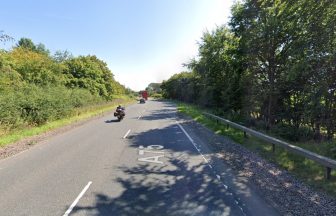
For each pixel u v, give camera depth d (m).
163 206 7.39
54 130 22.00
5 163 11.78
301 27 17.80
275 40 22.27
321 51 16.06
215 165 11.55
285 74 20.95
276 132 20.33
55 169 10.81
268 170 10.81
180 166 11.37
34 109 23.45
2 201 7.70
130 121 29.48
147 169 10.89
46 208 7.23
